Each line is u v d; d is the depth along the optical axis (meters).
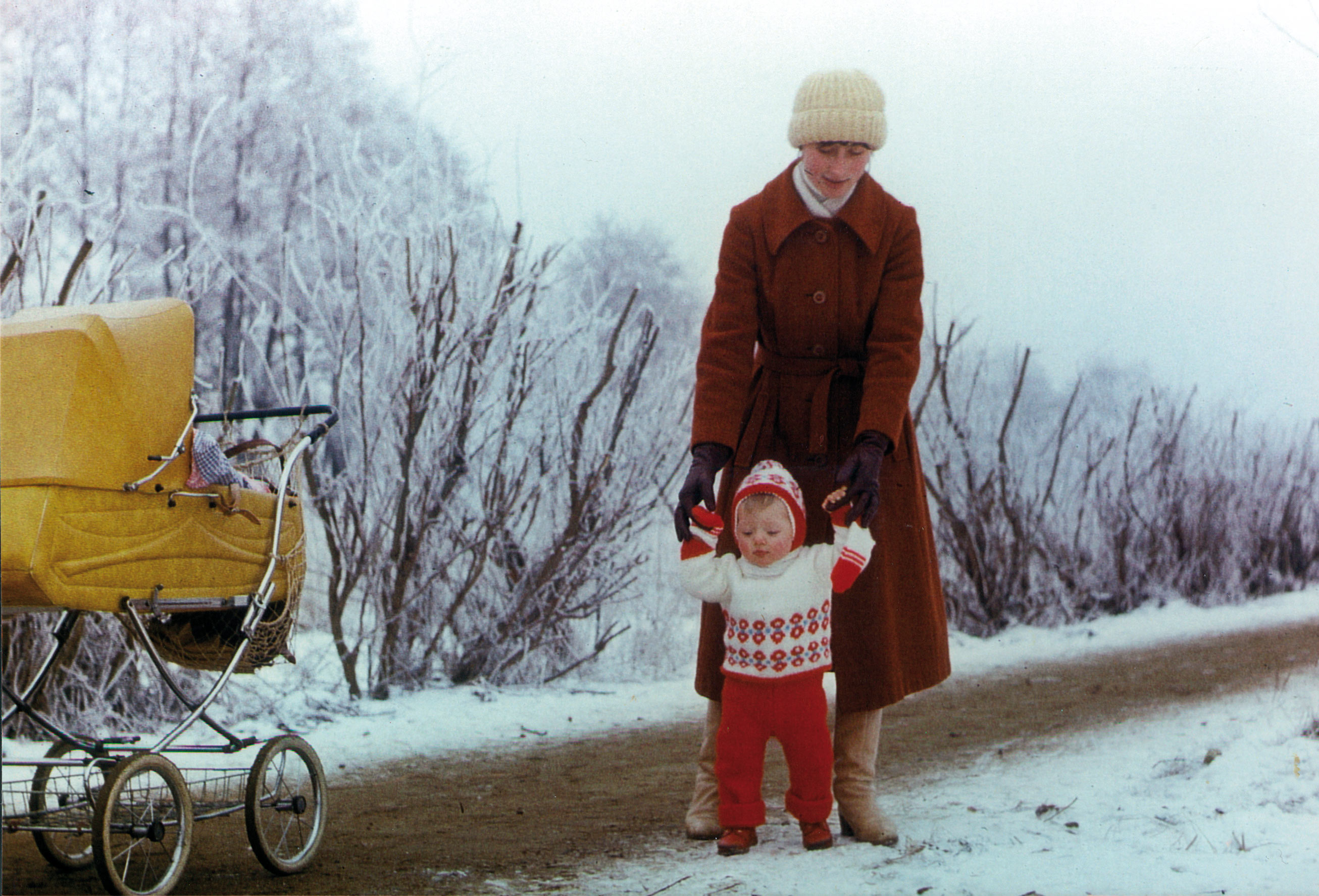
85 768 3.20
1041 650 8.18
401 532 6.51
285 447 4.08
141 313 3.49
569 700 6.51
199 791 4.43
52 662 3.65
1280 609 9.53
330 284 7.31
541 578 6.82
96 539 3.21
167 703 5.82
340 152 8.97
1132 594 9.80
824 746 3.57
